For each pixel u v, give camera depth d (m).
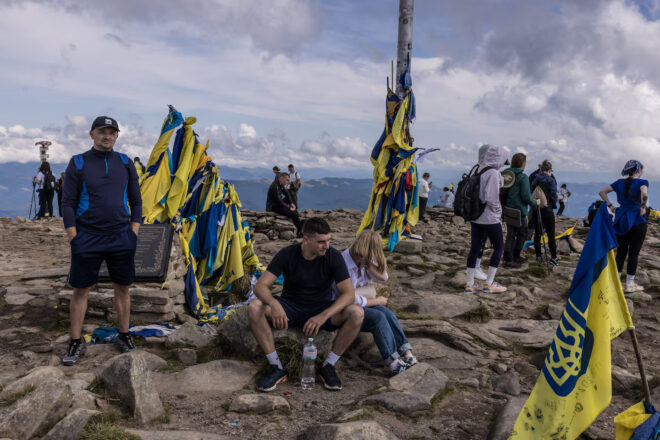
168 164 6.30
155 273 5.45
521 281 7.74
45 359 4.46
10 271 8.25
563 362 2.86
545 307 6.37
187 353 4.49
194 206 6.83
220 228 6.87
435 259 9.18
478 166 7.08
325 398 3.76
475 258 7.08
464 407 3.63
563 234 10.58
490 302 6.68
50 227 14.50
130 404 3.30
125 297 4.62
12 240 12.12
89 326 5.21
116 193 4.31
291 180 16.89
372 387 4.00
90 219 4.23
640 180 6.78
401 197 9.56
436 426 3.30
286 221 12.93
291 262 4.25
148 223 5.99
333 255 4.25
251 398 3.53
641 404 2.79
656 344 5.08
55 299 6.19
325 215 17.77
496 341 5.00
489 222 6.84
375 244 4.66
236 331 4.44
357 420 3.19
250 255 7.46
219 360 4.29
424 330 5.15
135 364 3.44
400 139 9.57
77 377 3.75
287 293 4.38
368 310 4.32
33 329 5.24
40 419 2.99
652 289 7.12
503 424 3.14
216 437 2.99
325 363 4.09
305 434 3.06
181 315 5.70
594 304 2.85
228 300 6.76
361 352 4.71
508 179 8.38
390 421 3.32
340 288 4.20
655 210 18.09
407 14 9.43
